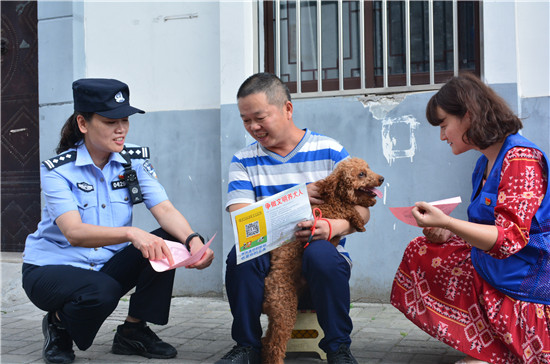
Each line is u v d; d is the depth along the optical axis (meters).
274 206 2.47
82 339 2.78
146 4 4.85
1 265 5.06
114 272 2.89
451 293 2.66
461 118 2.52
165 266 2.61
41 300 2.78
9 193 5.60
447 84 2.57
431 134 4.07
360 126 4.25
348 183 2.58
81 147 2.97
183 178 4.73
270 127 2.69
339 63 4.45
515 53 3.82
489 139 2.47
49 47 5.00
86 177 2.95
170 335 3.46
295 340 2.84
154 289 2.89
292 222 2.50
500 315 2.48
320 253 2.51
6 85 5.60
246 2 4.43
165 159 4.78
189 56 4.74
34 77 5.50
